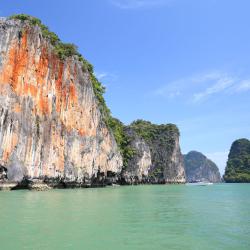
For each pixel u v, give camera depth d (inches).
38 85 1781.5
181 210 1019.9
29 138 1667.1
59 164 1913.1
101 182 2719.0
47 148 1803.6
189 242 556.7
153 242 550.6
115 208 1007.0
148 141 5137.8
